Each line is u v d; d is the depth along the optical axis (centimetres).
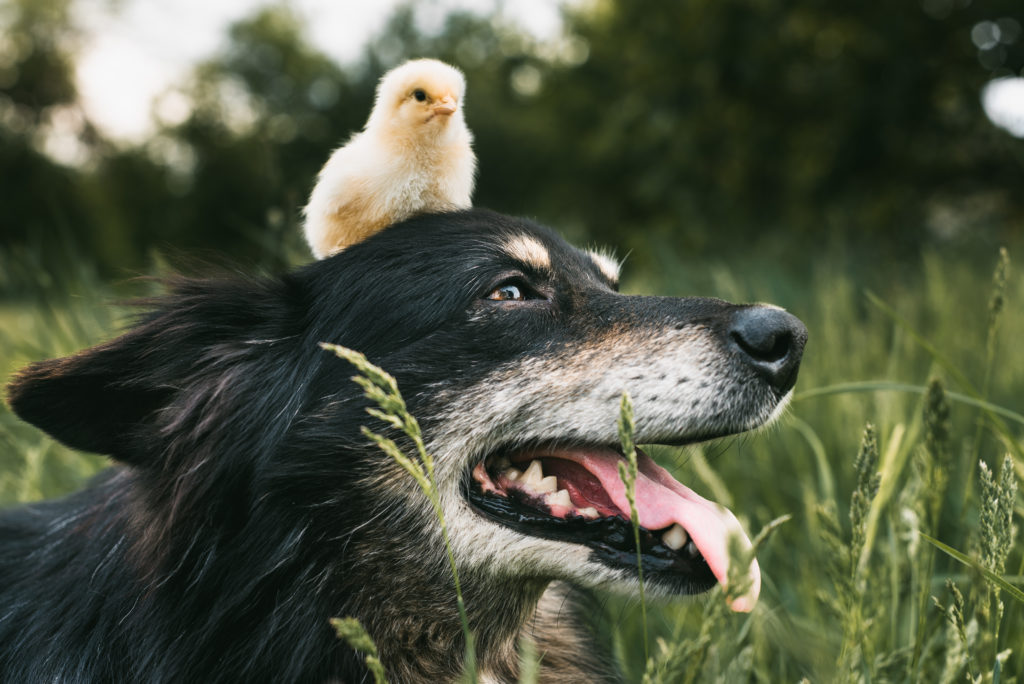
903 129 227
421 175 64
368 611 61
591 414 61
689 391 61
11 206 859
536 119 353
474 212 65
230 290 63
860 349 95
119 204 879
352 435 60
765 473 81
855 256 179
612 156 288
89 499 65
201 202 866
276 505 60
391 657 61
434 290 62
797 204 240
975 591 58
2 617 62
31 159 890
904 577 62
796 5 220
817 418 87
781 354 62
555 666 66
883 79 217
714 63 234
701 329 62
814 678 62
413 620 61
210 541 60
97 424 59
